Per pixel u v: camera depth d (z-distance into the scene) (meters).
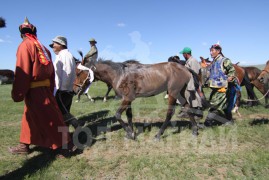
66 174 3.89
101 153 4.69
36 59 3.91
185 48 6.84
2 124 6.55
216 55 5.95
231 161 4.28
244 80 8.38
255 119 7.05
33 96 4.03
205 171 3.96
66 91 5.04
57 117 4.22
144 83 5.18
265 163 4.17
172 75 5.33
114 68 5.26
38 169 4.02
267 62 6.20
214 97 6.06
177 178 3.77
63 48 5.05
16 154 4.58
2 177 3.78
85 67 5.66
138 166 4.11
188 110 5.65
